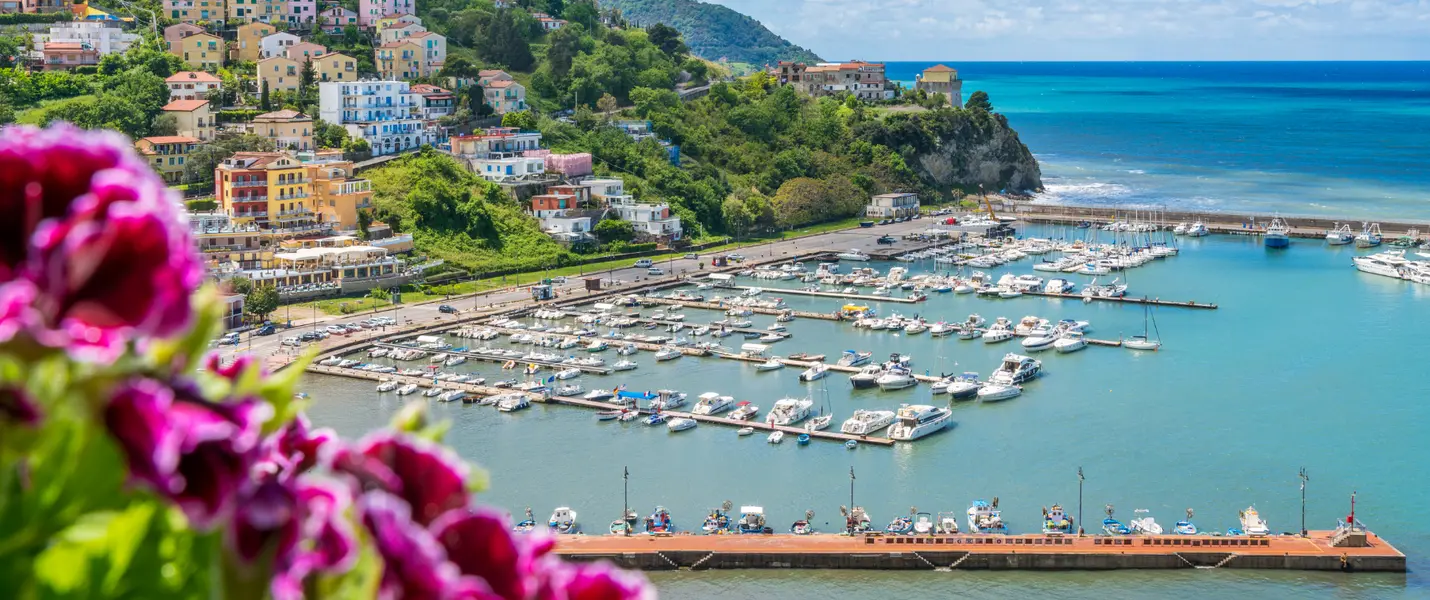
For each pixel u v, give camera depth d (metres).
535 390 171.75
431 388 176.25
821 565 118.50
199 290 9.54
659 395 169.25
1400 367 184.75
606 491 135.38
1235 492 134.12
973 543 120.12
